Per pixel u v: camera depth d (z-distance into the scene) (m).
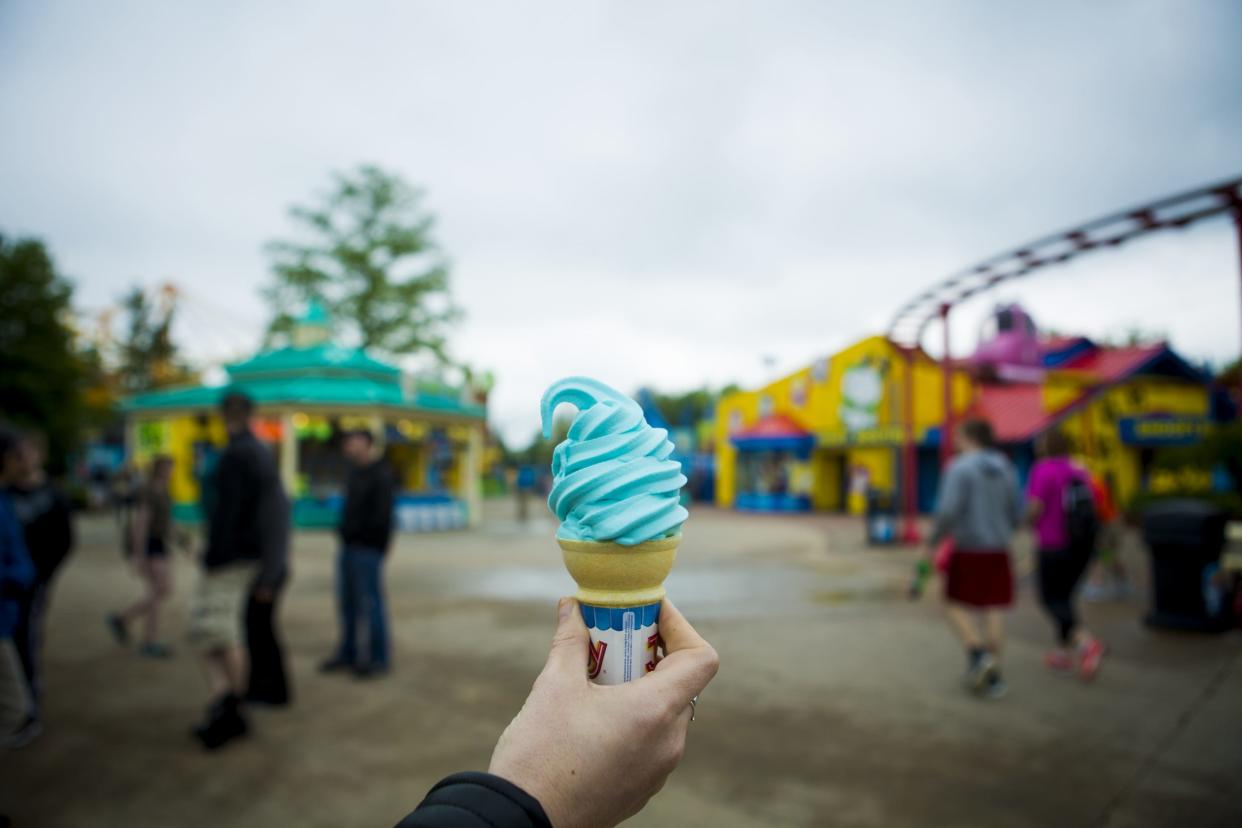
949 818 3.48
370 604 5.88
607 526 1.19
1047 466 6.03
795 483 27.84
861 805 3.62
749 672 5.89
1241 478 11.95
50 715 4.89
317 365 19.11
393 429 19.77
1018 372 16.41
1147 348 22.56
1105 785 3.82
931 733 4.55
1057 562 5.86
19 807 3.59
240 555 4.48
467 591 10.15
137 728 4.66
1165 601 7.39
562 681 0.99
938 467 24.19
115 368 40.50
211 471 4.57
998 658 5.25
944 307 12.91
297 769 4.04
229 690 4.43
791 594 9.72
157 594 6.52
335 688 5.50
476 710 5.00
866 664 6.13
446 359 31.73
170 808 3.58
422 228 32.09
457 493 24.55
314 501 18.83
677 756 0.99
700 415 50.66
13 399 23.64
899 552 14.83
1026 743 4.39
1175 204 8.20
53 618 8.10
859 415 25.38
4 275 23.84
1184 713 4.89
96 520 22.86
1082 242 9.66
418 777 3.94
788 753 4.25
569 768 0.88
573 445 1.35
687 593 9.83
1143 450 22.25
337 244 31.02
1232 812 3.52
